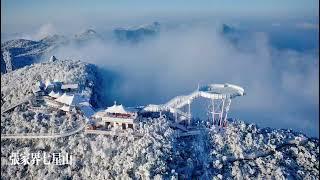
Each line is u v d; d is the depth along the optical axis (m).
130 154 195.38
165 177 186.12
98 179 186.38
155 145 199.38
